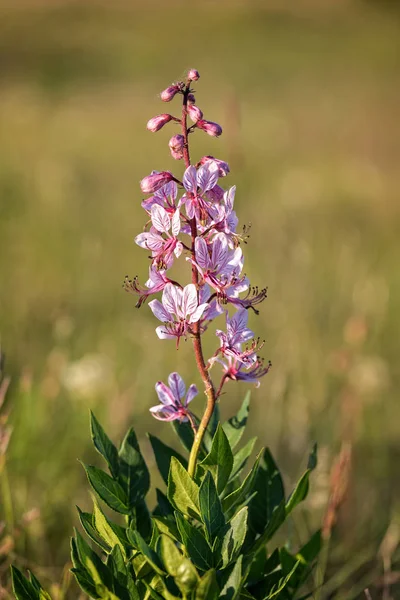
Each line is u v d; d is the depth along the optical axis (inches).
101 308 95.4
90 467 44.8
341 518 59.5
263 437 67.5
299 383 75.6
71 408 67.6
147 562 43.3
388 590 55.4
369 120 245.4
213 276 43.3
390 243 123.5
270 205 137.3
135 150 190.2
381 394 73.9
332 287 99.4
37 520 57.8
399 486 65.9
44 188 142.7
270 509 47.8
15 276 104.0
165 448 46.9
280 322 89.3
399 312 93.4
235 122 81.7
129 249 117.6
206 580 40.8
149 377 75.2
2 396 55.0
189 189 43.2
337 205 144.8
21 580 43.6
